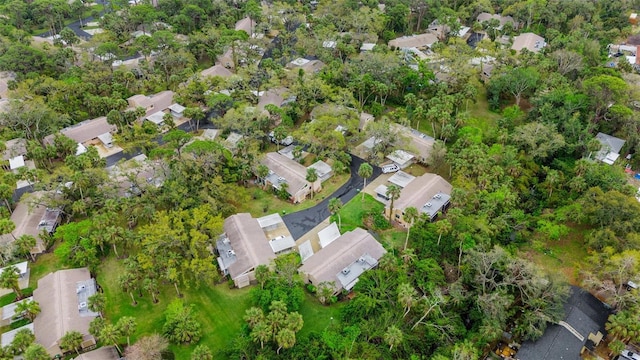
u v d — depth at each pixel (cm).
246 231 9844
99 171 10612
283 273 8494
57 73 16062
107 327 7238
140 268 8544
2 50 16212
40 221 10188
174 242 8894
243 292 8956
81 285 8669
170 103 15050
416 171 12412
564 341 7588
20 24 19812
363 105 14950
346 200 11375
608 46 17700
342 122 12612
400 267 8850
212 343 8031
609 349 7812
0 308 8450
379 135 12238
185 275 9188
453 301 8325
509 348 8044
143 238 9225
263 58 17950
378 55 15312
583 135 12044
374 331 7775
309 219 10812
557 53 15162
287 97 14525
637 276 7900
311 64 16962
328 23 19138
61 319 7831
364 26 18588
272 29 19850
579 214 9594
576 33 17400
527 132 11769
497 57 15775
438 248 9438
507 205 10000
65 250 9225
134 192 10750
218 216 9662
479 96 15725
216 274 8756
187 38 18988
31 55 15488
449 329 7825
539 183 11188
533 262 9131
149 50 16688
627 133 12425
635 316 7481
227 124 12744
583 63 15000
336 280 8819
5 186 10169
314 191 11569
